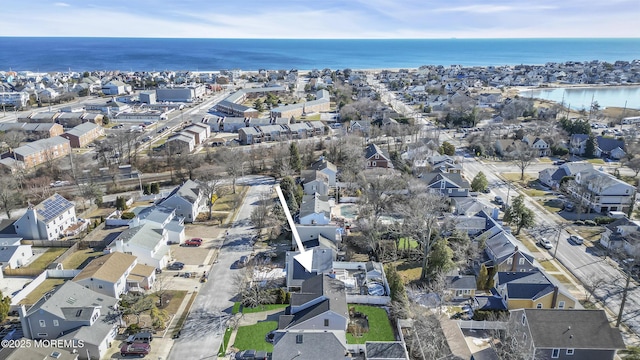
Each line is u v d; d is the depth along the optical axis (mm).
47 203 79750
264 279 64188
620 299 59750
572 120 155125
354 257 71500
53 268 65938
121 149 121625
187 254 72062
